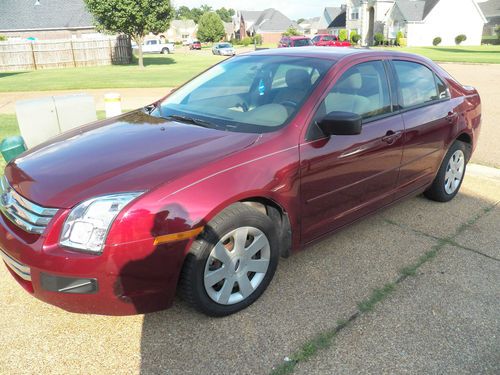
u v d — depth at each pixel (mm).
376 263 3670
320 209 3322
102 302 2479
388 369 2553
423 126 4125
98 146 3041
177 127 3320
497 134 8234
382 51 4031
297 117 3166
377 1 60250
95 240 2391
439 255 3824
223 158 2775
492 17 66938
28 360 2551
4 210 2771
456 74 19078
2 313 2945
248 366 2545
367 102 3658
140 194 2479
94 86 15641
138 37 27484
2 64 27953
